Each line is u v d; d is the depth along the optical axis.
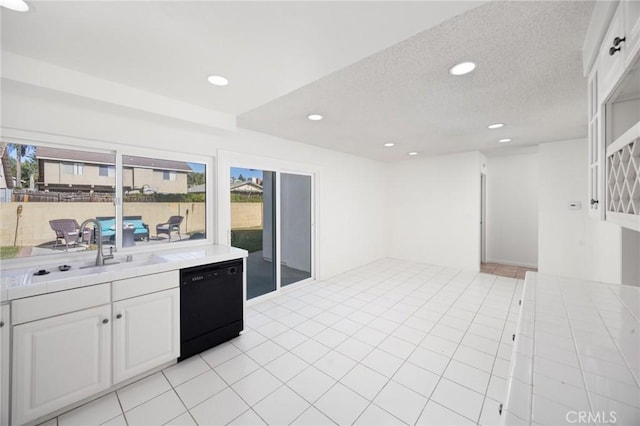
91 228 2.32
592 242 3.78
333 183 4.81
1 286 1.55
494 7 1.28
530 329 1.25
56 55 1.70
